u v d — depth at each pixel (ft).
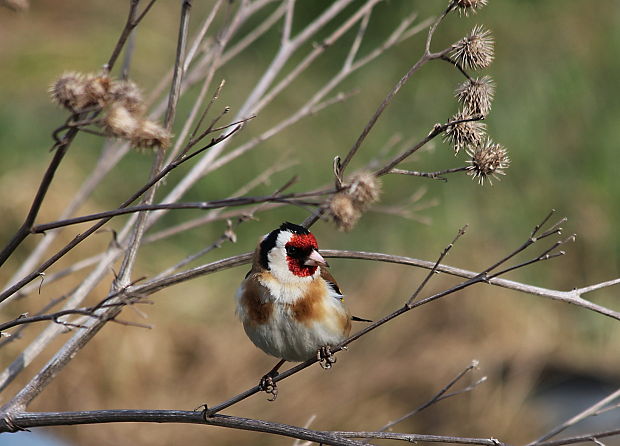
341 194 12.99
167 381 39.93
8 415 15.78
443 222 44.45
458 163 45.27
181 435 36.94
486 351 41.60
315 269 19.95
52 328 18.02
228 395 38.96
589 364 42.75
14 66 53.01
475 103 15.71
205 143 44.70
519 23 47.78
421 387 39.34
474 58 15.87
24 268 21.27
